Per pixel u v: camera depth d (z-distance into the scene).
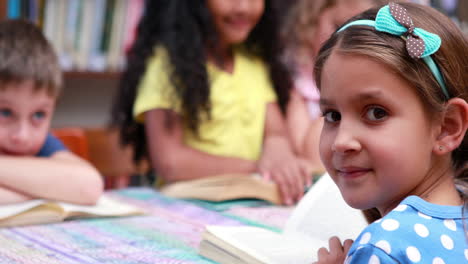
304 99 1.75
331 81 0.58
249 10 1.55
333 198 0.92
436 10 0.64
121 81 1.66
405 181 0.57
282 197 1.31
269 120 1.65
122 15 2.06
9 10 1.86
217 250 0.81
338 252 0.64
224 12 1.54
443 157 0.61
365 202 0.58
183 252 0.86
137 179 2.10
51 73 1.12
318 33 1.60
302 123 1.71
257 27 1.70
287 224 0.93
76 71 2.00
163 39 1.54
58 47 1.96
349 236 0.87
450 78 0.58
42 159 1.14
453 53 0.59
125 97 1.63
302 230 0.90
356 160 0.57
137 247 0.89
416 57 0.55
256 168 1.52
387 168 0.56
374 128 0.56
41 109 1.13
